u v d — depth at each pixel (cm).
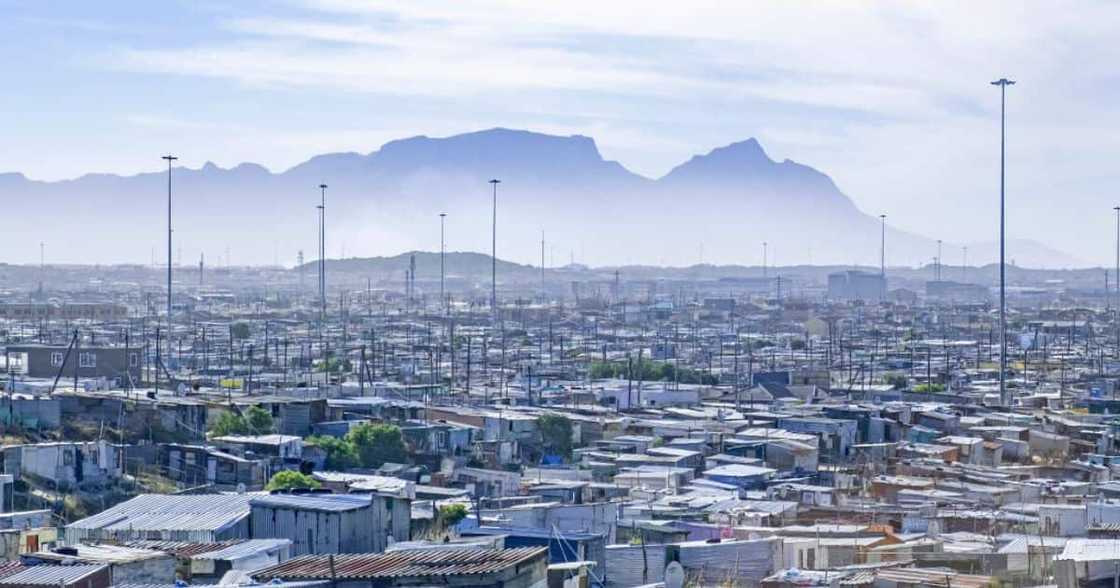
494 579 7250
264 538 9656
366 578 7338
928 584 9262
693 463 18362
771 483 16888
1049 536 11750
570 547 9888
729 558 10494
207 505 10281
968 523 13075
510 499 14338
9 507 13825
